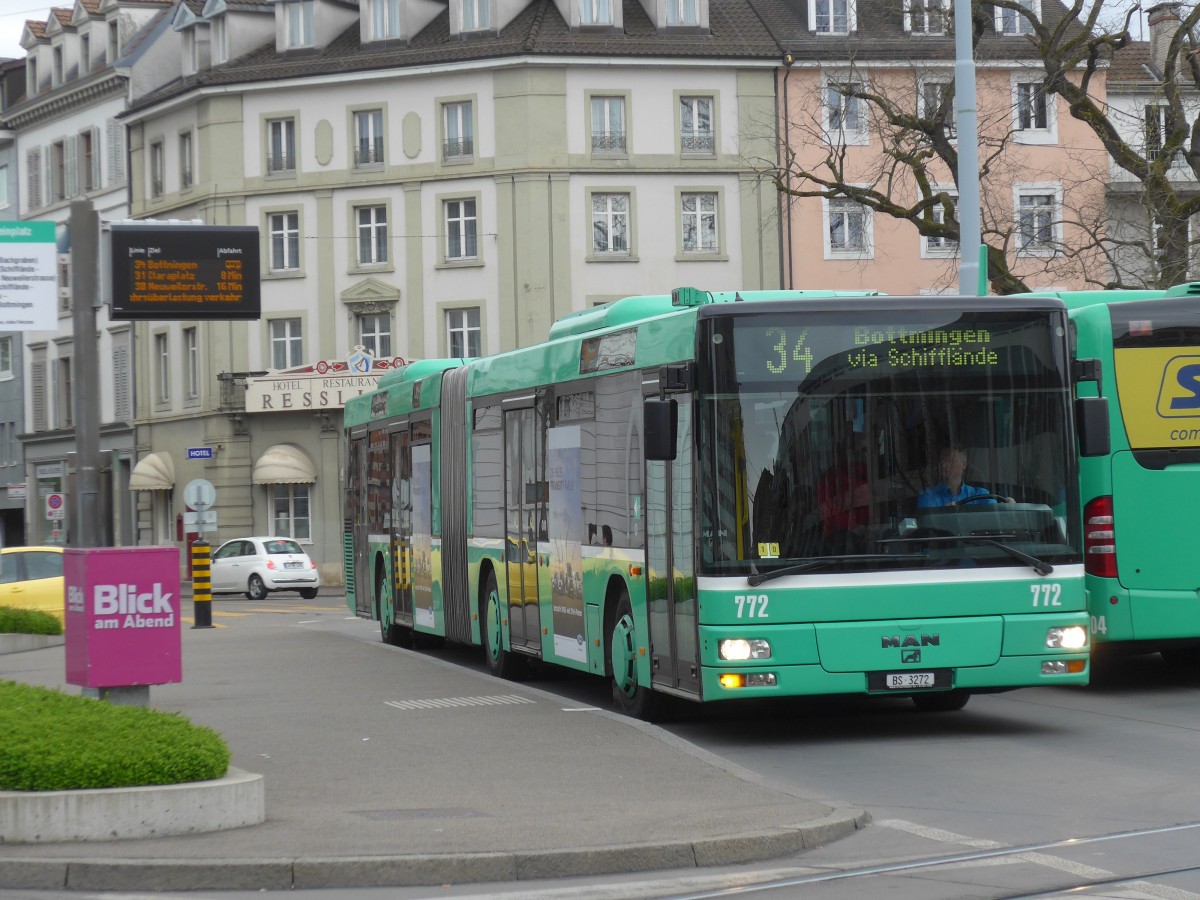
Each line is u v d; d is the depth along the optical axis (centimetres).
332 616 4525
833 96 6525
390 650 2773
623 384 1806
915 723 1792
